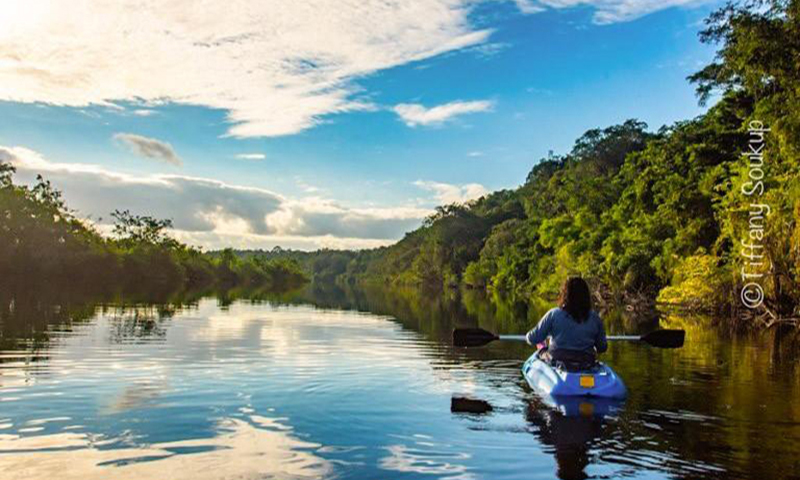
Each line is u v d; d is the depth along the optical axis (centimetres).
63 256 6000
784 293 2034
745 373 916
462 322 1997
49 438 520
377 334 1498
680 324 1992
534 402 672
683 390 767
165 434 537
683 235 3080
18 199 5678
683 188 3127
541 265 5531
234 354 1059
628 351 1188
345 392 723
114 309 2172
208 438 525
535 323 1994
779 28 2003
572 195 5553
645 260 3456
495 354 1098
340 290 7581
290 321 1898
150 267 7675
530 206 7438
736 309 2298
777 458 487
